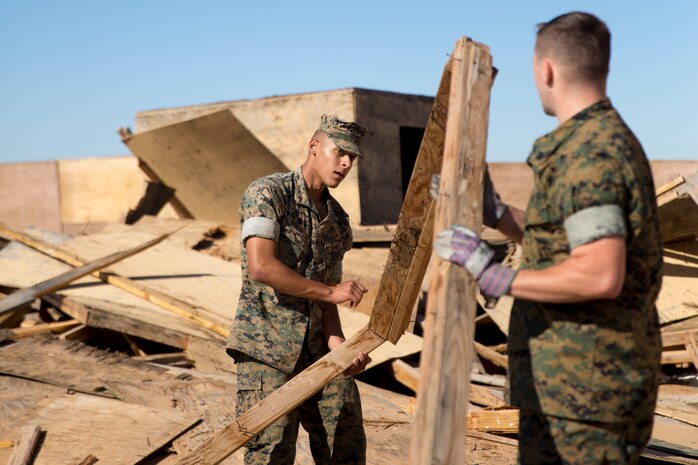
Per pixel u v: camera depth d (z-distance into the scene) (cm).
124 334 765
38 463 473
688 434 535
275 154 1277
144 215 1205
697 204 700
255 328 374
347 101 1225
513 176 1623
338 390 378
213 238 1061
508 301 827
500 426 536
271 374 371
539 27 257
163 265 908
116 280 841
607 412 237
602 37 245
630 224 233
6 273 882
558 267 229
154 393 582
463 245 235
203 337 733
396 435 543
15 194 1702
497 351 824
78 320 761
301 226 381
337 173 384
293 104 1266
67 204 1673
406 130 1392
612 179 228
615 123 238
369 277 877
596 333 237
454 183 248
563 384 240
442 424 218
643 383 238
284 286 363
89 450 485
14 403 546
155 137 1195
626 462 242
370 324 353
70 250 940
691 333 727
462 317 231
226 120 1127
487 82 268
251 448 366
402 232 332
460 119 258
